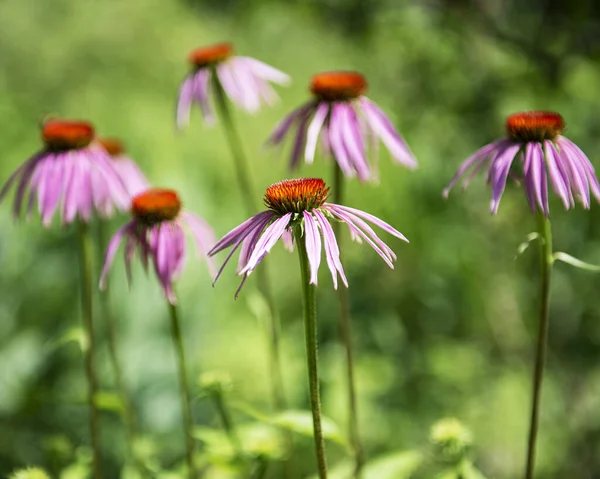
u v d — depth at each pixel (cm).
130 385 131
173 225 101
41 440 129
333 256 87
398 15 133
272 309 112
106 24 253
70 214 104
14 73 239
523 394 137
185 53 256
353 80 107
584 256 134
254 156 208
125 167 115
